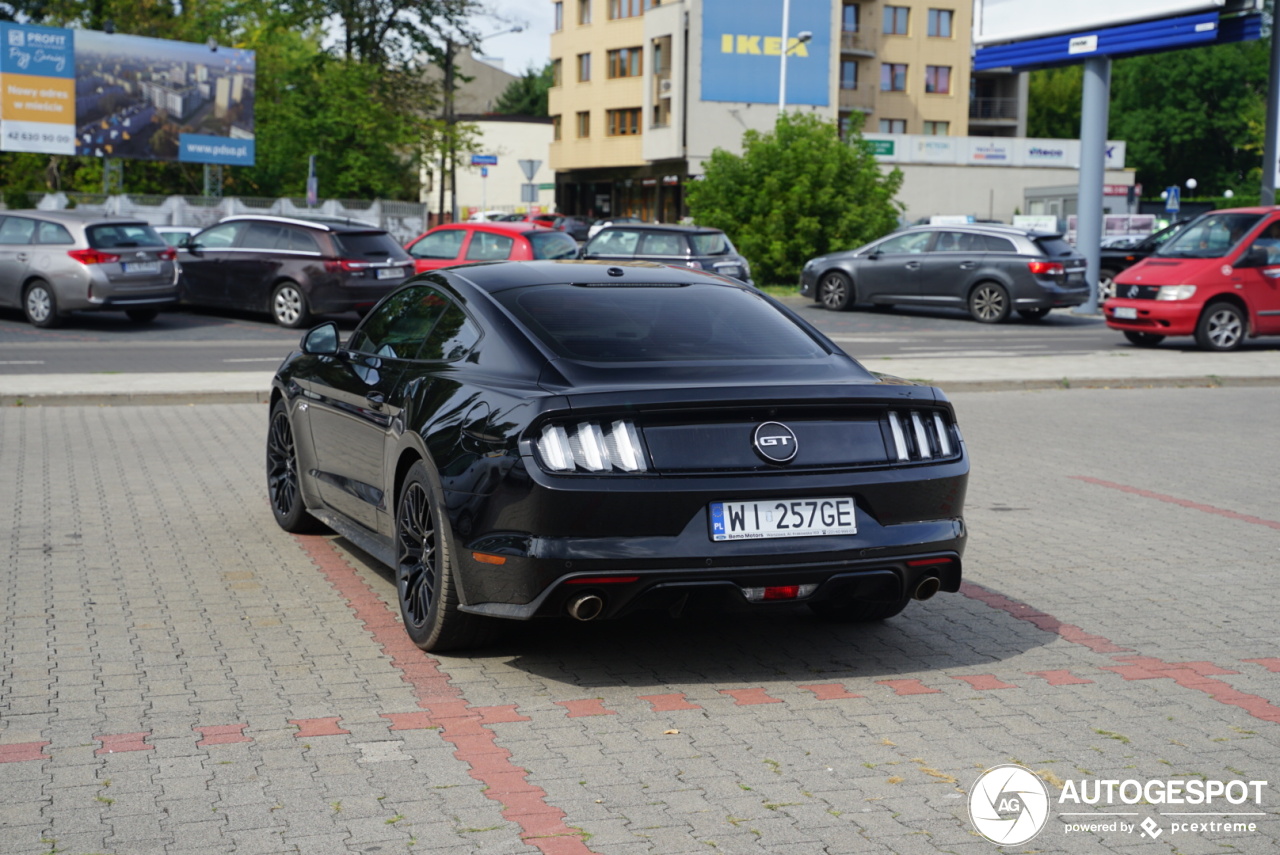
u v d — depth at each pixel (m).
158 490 8.49
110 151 42.34
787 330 5.34
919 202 59.72
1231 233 19.31
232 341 19.12
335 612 5.68
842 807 3.64
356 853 3.32
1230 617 5.79
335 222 21.50
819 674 4.91
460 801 3.66
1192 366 16.77
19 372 14.89
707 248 23.14
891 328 23.22
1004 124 78.00
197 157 44.09
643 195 65.25
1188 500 8.59
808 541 4.59
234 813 3.56
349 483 6.14
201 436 10.87
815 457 4.65
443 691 4.65
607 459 4.45
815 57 59.56
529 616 4.51
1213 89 89.38
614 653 5.15
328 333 6.66
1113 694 4.68
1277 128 27.95
